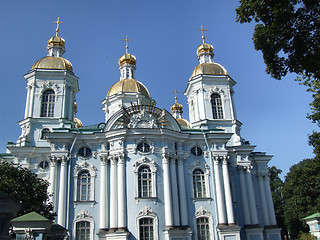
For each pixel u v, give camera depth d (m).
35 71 46.84
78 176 40.59
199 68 52.22
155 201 39.03
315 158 40.09
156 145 41.44
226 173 43.06
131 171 39.81
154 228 38.12
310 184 48.84
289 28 17.97
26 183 30.88
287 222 63.12
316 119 28.41
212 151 43.66
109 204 39.47
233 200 44.69
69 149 41.12
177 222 39.12
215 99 50.97
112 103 54.53
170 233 37.78
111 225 38.03
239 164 46.28
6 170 30.80
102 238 37.72
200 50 55.94
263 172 49.22
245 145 47.03
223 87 51.31
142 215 38.19
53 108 46.66
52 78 47.50
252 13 18.94
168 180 40.16
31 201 29.69
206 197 41.75
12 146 42.75
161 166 40.81
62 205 38.53
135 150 40.53
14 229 18.23
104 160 40.91
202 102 50.03
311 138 31.56
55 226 24.33
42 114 46.16
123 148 40.34
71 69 49.28
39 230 18.36
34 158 43.38
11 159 45.06
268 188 48.75
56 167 40.12
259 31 18.83
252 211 44.53
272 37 18.41
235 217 43.88
